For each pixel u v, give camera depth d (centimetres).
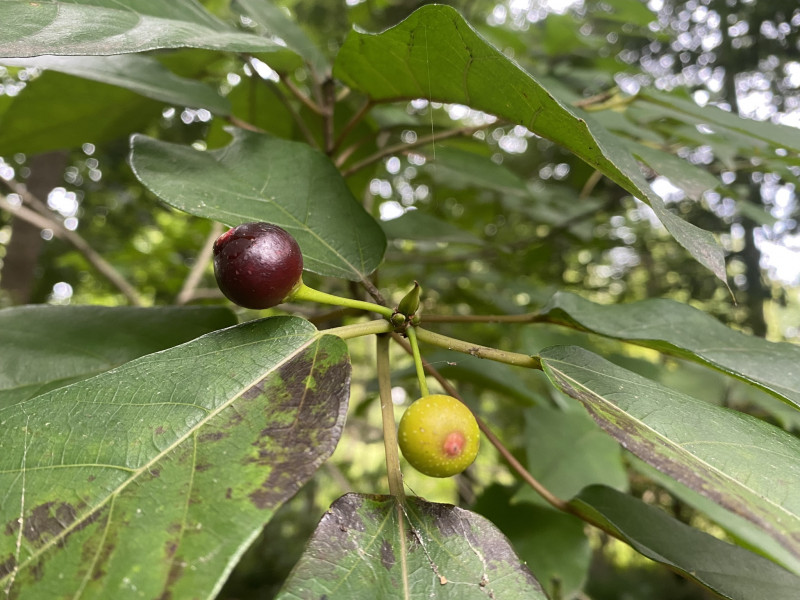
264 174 14
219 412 9
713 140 23
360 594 9
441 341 11
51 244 69
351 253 14
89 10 11
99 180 75
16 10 10
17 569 7
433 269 40
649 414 10
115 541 7
